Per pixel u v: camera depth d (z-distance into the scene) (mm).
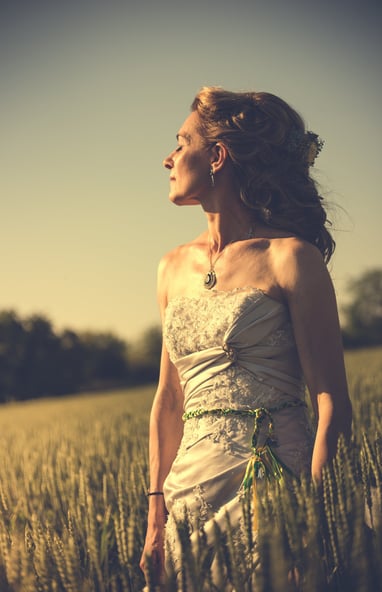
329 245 2734
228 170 2658
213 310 2543
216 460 2412
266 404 2453
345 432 2373
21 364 94000
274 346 2486
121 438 6715
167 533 2480
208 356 2521
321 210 2693
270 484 2186
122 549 2463
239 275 2566
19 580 2232
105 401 27109
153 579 2006
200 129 2701
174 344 2635
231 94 2697
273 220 2623
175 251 2898
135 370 96938
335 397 2412
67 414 19109
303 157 2682
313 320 2445
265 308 2490
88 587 2348
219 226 2672
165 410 2908
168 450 2873
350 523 1936
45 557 2217
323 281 2473
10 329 94250
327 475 2037
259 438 2414
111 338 97062
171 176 2768
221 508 2346
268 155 2639
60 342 96250
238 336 2469
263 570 1813
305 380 2547
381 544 1926
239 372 2479
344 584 1906
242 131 2625
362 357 29406
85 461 5105
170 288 2822
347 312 92875
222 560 1944
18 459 6379
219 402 2480
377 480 2236
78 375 95750
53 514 3949
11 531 2887
